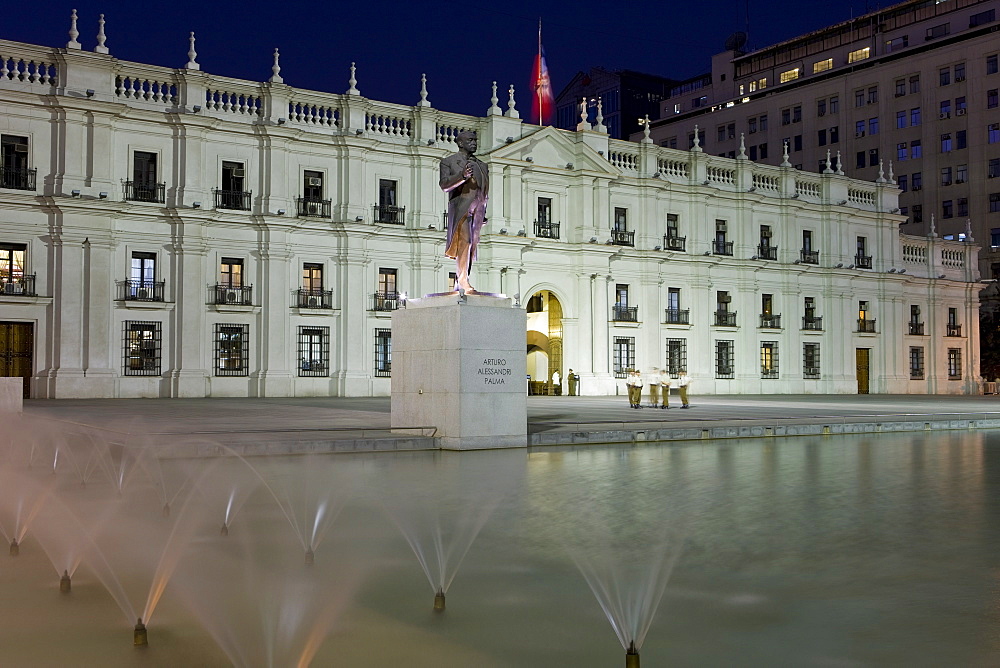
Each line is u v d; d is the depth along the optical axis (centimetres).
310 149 4059
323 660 462
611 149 4828
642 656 468
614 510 920
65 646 486
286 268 3988
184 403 3158
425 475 1212
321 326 4084
